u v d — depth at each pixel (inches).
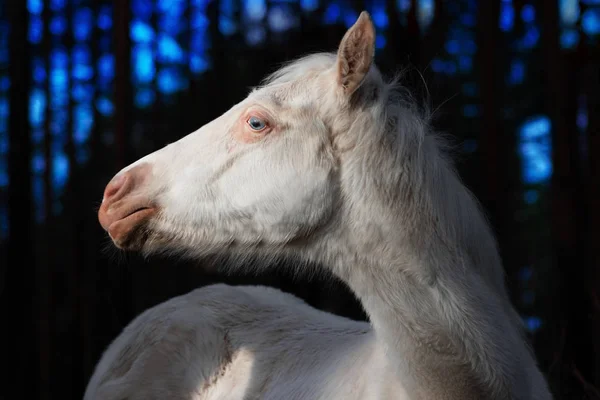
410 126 89.4
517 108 364.2
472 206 90.1
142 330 125.1
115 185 96.0
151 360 119.3
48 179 349.4
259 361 115.3
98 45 372.5
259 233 91.8
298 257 95.4
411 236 85.2
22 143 333.7
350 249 89.3
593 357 220.8
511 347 83.1
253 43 366.9
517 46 365.4
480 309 82.9
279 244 91.9
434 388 83.0
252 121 92.1
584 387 147.6
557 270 260.5
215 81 337.4
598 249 271.6
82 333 305.1
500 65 304.2
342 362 102.1
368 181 87.8
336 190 89.4
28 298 318.7
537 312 326.3
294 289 280.1
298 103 91.6
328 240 90.6
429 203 85.8
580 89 323.0
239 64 362.0
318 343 113.7
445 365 82.4
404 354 84.3
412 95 96.5
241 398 112.0
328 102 90.6
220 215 92.0
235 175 92.0
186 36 368.8
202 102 339.6
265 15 363.3
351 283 90.9
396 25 305.9
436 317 82.9
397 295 85.4
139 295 318.7
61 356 321.4
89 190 345.4
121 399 117.9
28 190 330.0
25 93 340.2
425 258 84.3
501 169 279.3
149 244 97.0
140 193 94.8
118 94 294.8
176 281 312.8
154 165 96.1
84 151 391.2
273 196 90.3
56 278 343.3
